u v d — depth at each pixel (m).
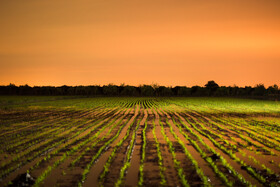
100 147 16.94
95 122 30.17
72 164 13.03
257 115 39.94
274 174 11.77
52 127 26.16
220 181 10.97
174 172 12.07
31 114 40.41
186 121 31.78
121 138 20.12
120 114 41.19
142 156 14.60
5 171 11.95
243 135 21.73
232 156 14.66
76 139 19.55
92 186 10.40
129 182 10.83
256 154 15.40
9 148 16.75
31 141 19.03
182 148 16.62
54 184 10.60
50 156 14.71
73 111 46.62
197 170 12.10
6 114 40.06
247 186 10.41
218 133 22.73
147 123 29.56
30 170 12.33
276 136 21.41
